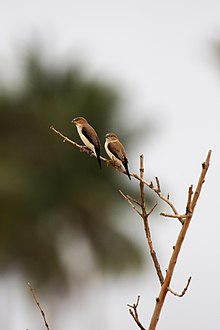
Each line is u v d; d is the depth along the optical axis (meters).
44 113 29.69
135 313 5.57
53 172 29.97
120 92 29.81
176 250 5.75
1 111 29.94
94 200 29.55
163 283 5.73
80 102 29.75
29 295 30.20
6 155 30.09
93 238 30.00
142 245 29.83
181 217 5.79
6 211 30.03
